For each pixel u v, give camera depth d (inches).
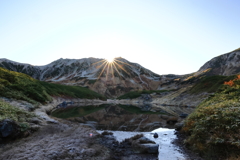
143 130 709.3
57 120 721.6
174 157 370.3
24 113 595.8
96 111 1628.9
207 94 2146.9
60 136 464.1
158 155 382.9
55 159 306.7
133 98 4945.9
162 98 3681.1
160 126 813.9
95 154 352.5
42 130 500.4
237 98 634.2
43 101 1333.7
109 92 6879.9
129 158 358.6
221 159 327.3
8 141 392.8
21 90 1167.0
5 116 471.5
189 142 452.4
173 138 556.7
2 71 1309.1
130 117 1197.1
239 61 6840.6
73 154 335.9
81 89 4335.6
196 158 362.9
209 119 454.6
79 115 1206.3
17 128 433.1
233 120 395.9
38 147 362.6
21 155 313.3
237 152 318.0
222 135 373.7
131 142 456.8
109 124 858.1
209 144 373.1
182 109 1888.5
